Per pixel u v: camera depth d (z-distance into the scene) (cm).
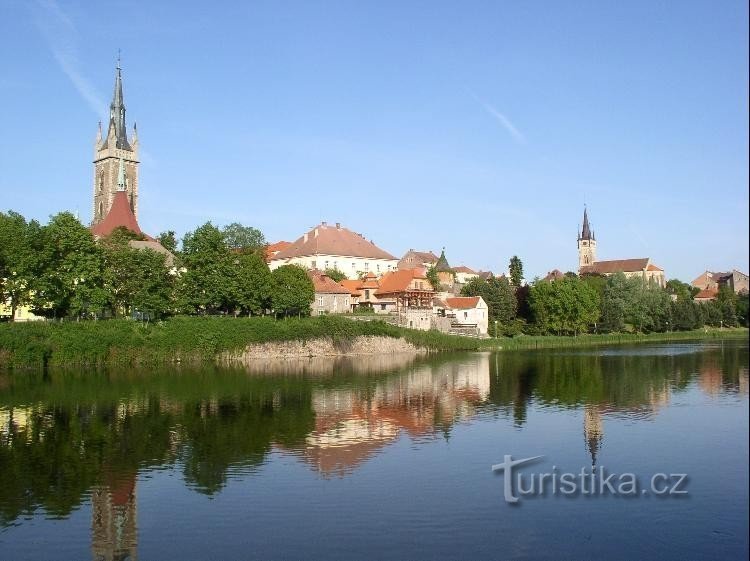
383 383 8944
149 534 3441
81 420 6238
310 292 13900
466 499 3897
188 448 5162
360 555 3150
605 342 17738
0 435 5628
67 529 3541
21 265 9819
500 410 6756
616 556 3097
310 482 4253
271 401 7350
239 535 3406
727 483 4112
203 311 13050
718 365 10831
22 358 9694
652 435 5428
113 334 10388
